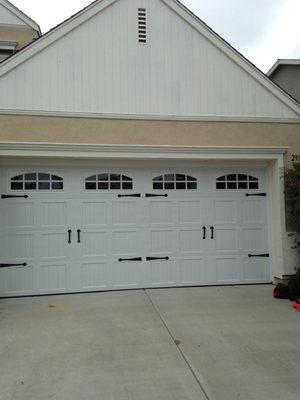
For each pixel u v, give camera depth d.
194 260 7.72
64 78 7.06
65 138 6.97
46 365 4.11
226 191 7.88
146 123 7.28
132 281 7.49
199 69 7.57
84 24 7.21
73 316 5.81
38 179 7.23
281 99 7.77
